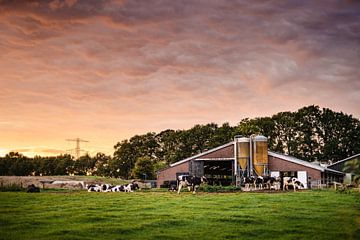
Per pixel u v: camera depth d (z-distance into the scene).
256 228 15.67
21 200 26.39
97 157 142.88
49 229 15.27
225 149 56.28
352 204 23.97
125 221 17.12
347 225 16.48
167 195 31.92
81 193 36.06
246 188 41.88
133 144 115.50
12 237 13.80
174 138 109.25
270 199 26.80
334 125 91.12
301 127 92.00
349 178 46.03
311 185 50.56
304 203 24.34
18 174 139.00
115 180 78.94
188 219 17.56
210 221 17.20
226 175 65.19
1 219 17.42
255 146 51.03
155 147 115.00
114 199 27.23
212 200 26.14
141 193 36.19
